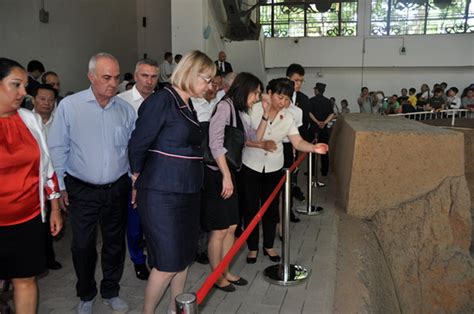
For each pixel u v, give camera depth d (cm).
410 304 461
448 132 496
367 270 388
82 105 280
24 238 239
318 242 443
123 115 296
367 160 495
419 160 492
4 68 219
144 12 1558
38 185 244
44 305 324
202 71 246
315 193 646
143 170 253
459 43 1566
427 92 1498
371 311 324
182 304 151
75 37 1163
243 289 348
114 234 304
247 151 374
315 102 700
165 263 252
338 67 1681
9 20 921
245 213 386
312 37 1653
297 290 345
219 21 1341
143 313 268
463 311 485
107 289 311
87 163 281
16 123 234
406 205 491
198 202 266
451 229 495
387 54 1623
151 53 1572
